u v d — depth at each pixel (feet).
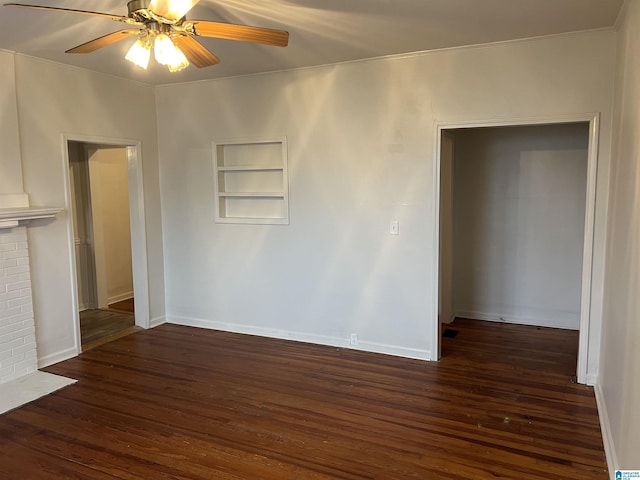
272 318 15.46
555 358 13.39
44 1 8.57
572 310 16.08
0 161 11.73
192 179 16.07
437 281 13.05
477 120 12.11
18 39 10.89
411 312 13.44
